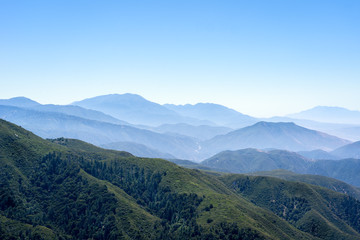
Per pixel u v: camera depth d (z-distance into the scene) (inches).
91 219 7268.7
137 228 7066.9
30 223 6919.3
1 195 7170.3
